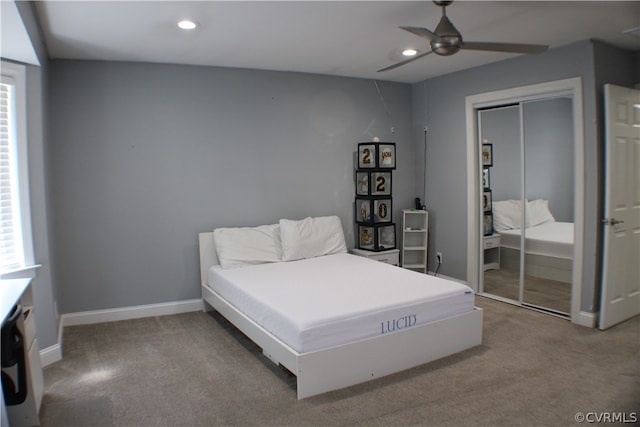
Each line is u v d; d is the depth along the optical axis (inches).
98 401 100.2
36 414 90.1
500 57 158.4
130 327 147.9
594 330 138.6
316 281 132.6
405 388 103.3
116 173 152.4
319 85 184.5
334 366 101.3
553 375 109.0
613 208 136.8
